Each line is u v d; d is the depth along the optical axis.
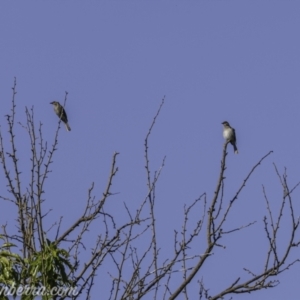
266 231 13.03
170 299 12.64
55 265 12.44
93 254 13.14
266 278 12.85
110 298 12.44
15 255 12.72
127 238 13.19
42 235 12.90
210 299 12.92
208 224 13.30
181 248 13.05
